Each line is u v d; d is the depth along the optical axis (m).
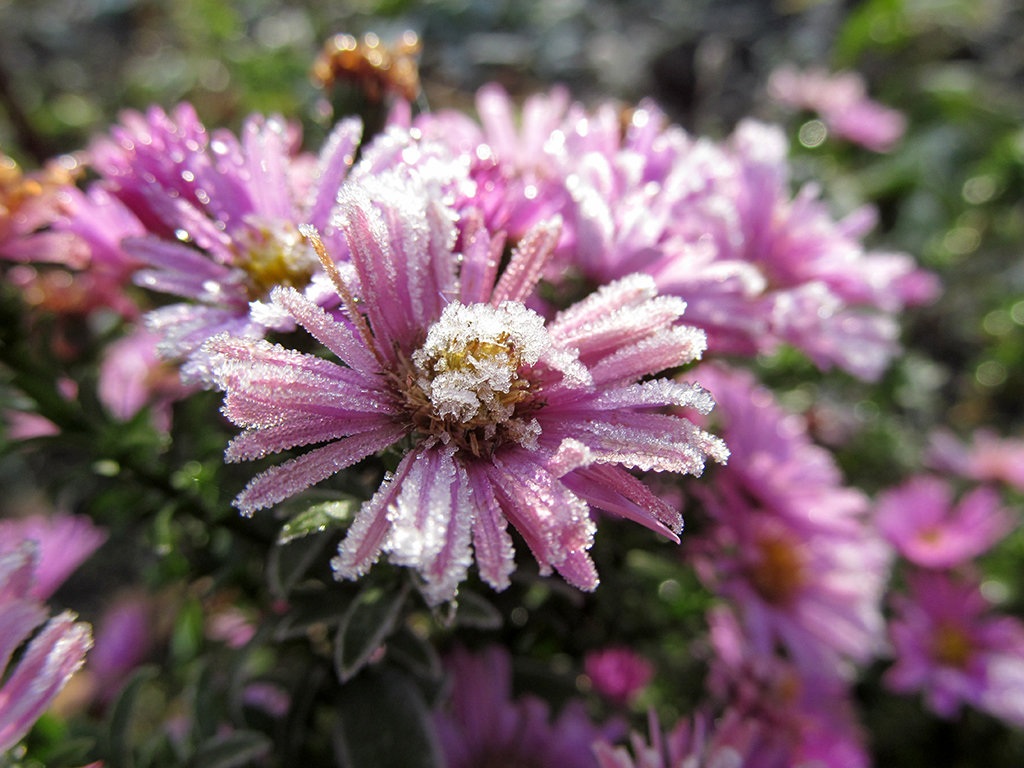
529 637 0.11
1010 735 0.16
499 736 0.10
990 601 0.16
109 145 0.08
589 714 0.11
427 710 0.08
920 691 0.16
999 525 0.16
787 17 0.34
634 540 0.09
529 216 0.07
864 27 0.30
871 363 0.10
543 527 0.05
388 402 0.06
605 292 0.06
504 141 0.10
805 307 0.09
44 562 0.11
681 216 0.08
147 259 0.07
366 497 0.06
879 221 0.26
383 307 0.06
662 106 0.30
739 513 0.10
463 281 0.06
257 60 0.23
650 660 0.12
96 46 0.30
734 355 0.10
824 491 0.11
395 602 0.06
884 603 0.16
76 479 0.09
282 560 0.07
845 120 0.22
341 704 0.08
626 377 0.06
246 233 0.07
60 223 0.08
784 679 0.12
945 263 0.25
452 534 0.05
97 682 0.15
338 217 0.06
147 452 0.09
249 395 0.05
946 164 0.28
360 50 0.09
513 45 0.31
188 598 0.10
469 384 0.06
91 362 0.11
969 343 0.25
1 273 0.09
